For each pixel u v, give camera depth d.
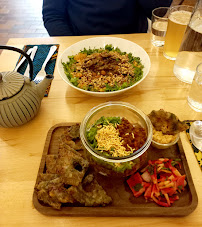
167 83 0.95
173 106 0.86
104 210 0.57
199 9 0.77
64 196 0.57
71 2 1.45
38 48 1.15
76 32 1.54
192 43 0.82
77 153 0.68
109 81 0.91
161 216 0.58
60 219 0.58
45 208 0.58
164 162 0.67
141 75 0.91
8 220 0.59
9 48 0.67
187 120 0.79
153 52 1.11
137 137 0.60
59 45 1.17
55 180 0.61
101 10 1.38
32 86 0.76
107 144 0.58
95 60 0.97
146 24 1.53
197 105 0.83
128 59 0.99
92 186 0.63
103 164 0.58
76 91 0.94
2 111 0.70
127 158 0.53
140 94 0.91
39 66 1.04
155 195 0.60
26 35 2.72
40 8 3.15
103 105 0.64
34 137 0.78
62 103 0.89
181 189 0.61
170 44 1.00
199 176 0.65
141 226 0.57
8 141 0.77
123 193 0.62
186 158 0.69
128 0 1.38
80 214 0.58
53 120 0.83
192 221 0.57
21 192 0.64
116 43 1.06
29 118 0.77
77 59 1.00
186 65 0.90
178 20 0.92
